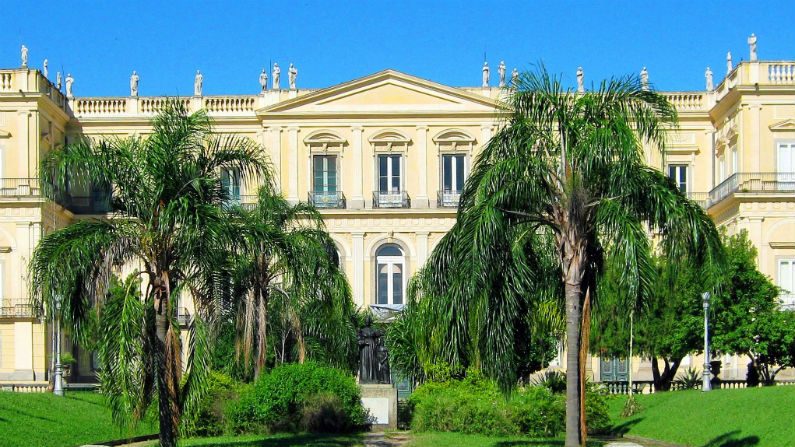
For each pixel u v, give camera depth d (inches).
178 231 1039.6
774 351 1822.1
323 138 2578.7
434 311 1050.1
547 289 1105.4
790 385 1509.6
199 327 1054.4
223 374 1557.6
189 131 1085.1
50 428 1327.5
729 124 2439.7
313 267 1508.4
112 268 1078.4
